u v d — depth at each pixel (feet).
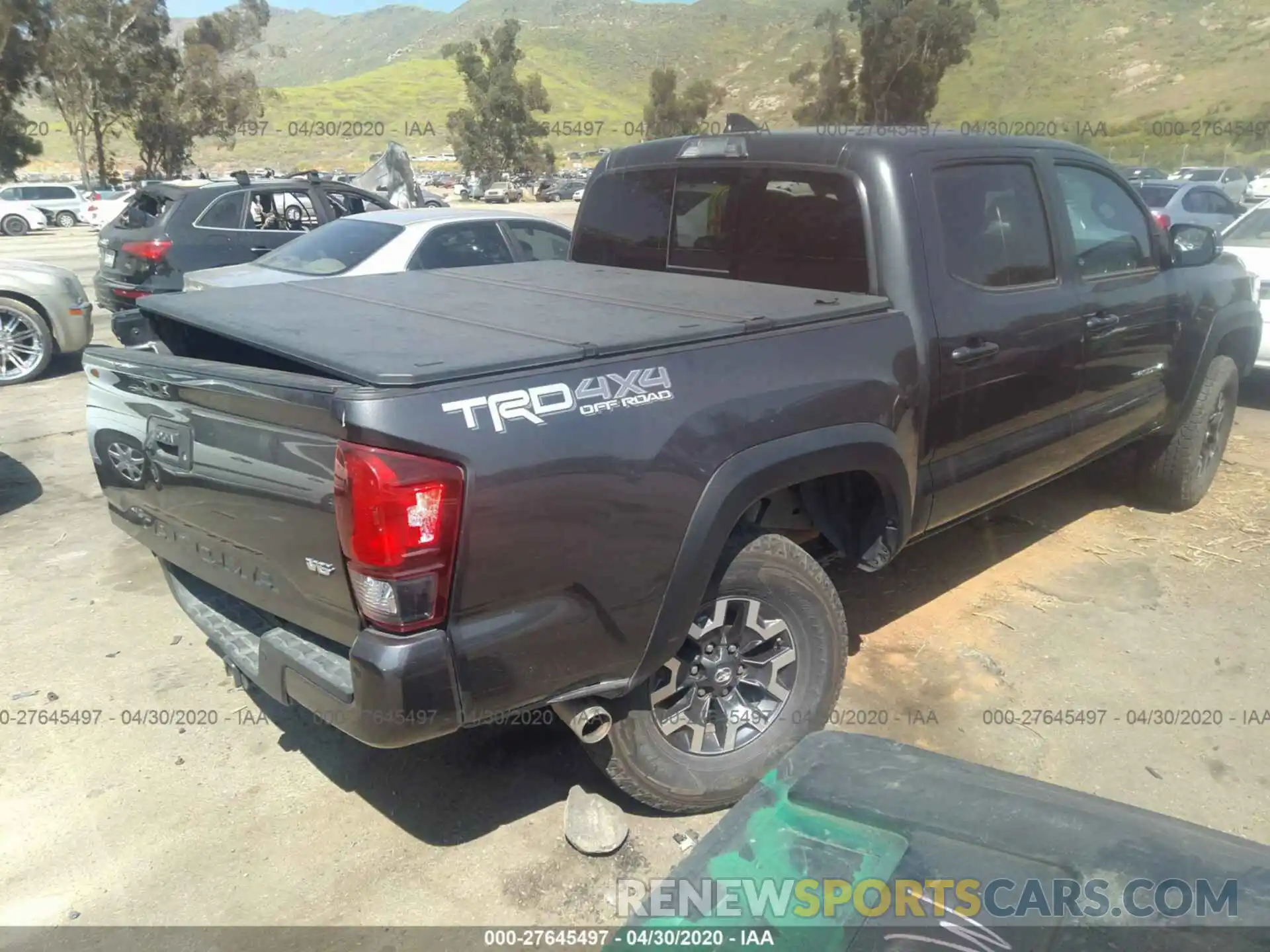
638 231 14.42
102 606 14.58
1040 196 13.07
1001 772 5.89
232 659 9.28
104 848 9.57
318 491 7.62
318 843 9.68
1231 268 18.13
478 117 197.26
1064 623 14.11
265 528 8.31
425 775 10.75
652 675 9.13
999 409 12.41
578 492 7.97
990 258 12.23
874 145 11.43
